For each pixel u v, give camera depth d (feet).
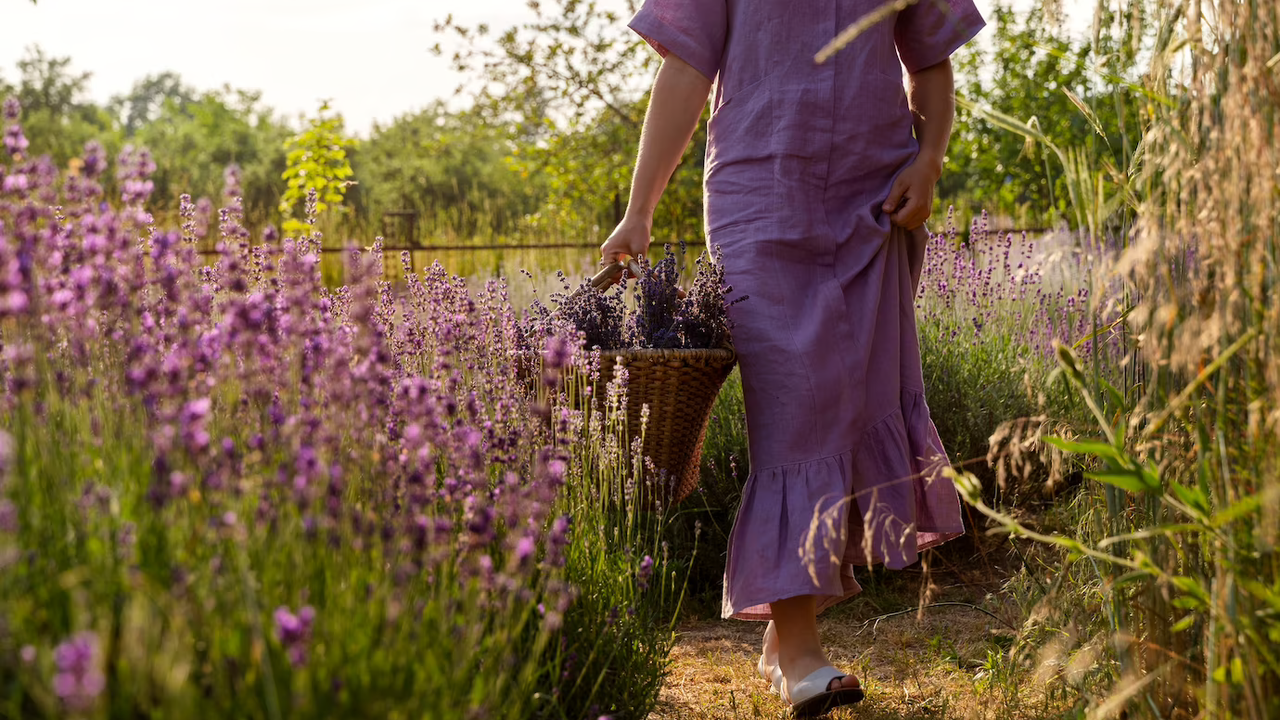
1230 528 5.48
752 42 8.95
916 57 9.46
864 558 8.87
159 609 3.98
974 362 15.03
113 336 5.57
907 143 9.12
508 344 8.77
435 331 8.50
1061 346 6.06
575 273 30.40
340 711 4.14
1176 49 6.02
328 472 4.84
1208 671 5.45
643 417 8.34
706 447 13.25
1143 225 6.03
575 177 36.91
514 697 5.42
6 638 3.69
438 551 5.14
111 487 4.62
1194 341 5.54
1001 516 5.80
